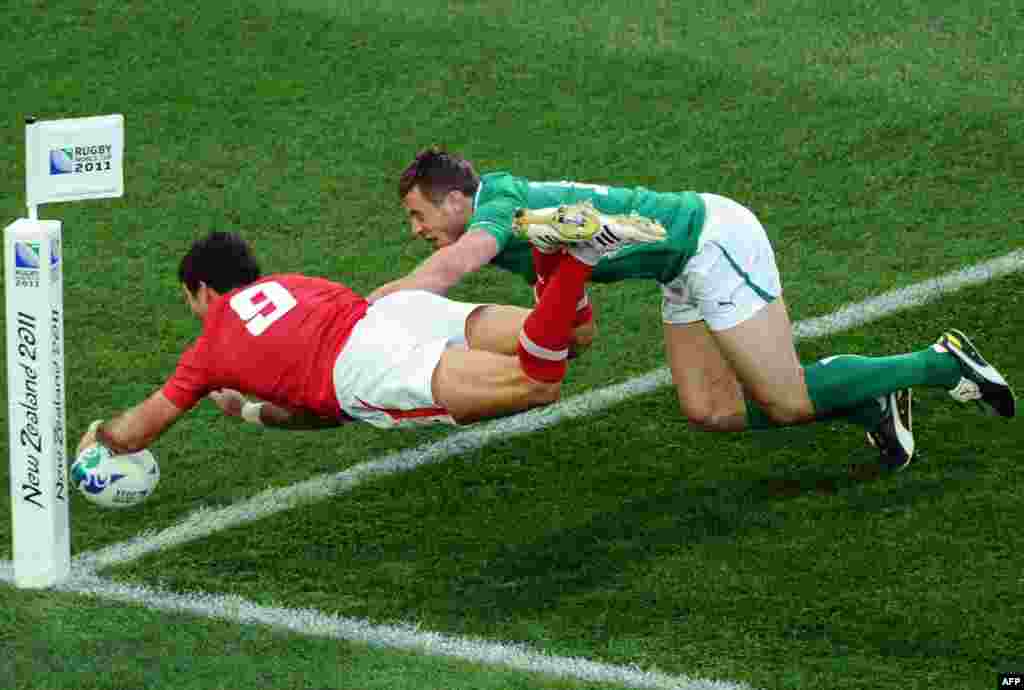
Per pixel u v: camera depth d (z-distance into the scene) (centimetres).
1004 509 1669
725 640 1473
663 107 2748
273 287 1512
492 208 1529
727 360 1650
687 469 1794
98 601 1551
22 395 1523
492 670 1429
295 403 1509
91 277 2270
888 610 1507
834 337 2078
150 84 2861
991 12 3062
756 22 3052
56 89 2847
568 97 2791
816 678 1412
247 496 1767
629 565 1603
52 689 1407
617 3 3145
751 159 2580
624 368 2036
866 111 2705
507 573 1598
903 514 1669
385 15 3094
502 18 3083
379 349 1481
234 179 2556
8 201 2495
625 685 1406
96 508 1745
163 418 1512
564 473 1798
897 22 3036
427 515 1720
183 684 1414
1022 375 1955
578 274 1384
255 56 2953
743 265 1606
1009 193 2448
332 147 2650
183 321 2164
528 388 1441
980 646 1449
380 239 2381
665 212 1595
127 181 2548
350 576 1602
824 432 1850
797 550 1614
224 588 1580
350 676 1423
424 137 2673
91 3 3145
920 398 1906
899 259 2275
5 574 1602
